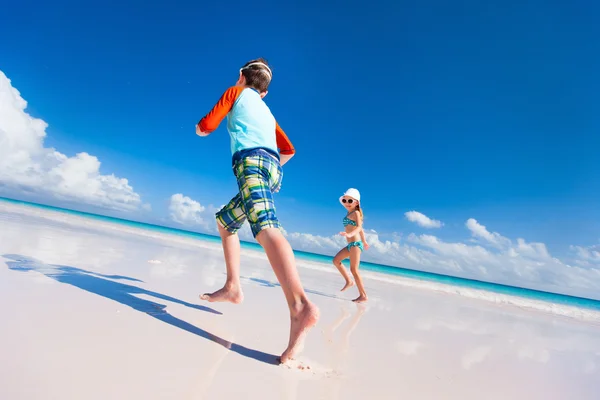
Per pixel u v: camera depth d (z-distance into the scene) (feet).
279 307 9.55
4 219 22.03
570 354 10.23
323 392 4.58
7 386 3.31
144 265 13.29
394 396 4.91
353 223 16.20
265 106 7.29
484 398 5.54
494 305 23.15
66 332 4.94
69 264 10.46
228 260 7.89
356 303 14.40
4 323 4.84
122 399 3.49
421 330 10.31
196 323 6.61
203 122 6.78
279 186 6.97
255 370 4.90
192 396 3.83
